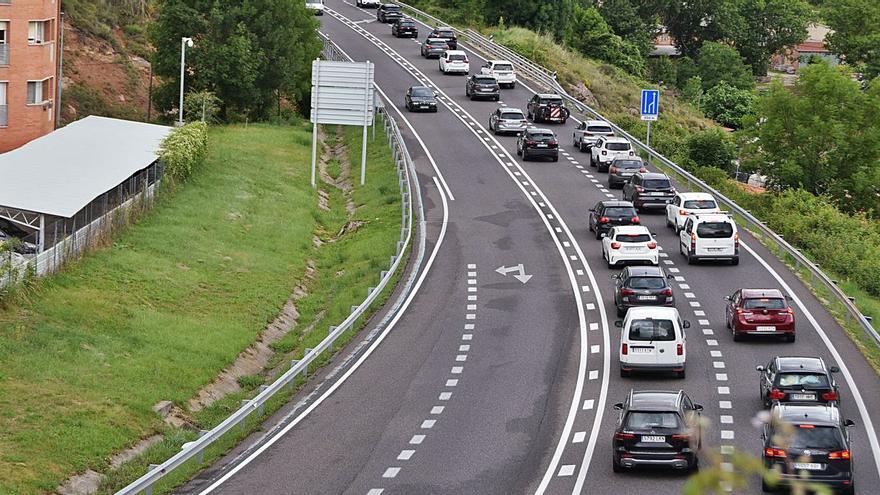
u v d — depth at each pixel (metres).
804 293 80.62
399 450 52.44
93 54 155.38
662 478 48.19
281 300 81.00
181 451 50.28
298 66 149.50
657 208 103.81
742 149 138.12
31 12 110.38
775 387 54.72
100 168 89.50
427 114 148.38
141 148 100.19
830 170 129.50
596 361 66.19
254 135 133.38
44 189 80.69
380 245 94.19
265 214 102.06
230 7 144.50
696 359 66.25
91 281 74.31
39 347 61.69
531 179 116.69
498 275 85.06
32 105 111.31
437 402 59.53
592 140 129.38
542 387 61.84
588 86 188.88
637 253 85.88
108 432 54.03
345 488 47.56
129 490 44.28
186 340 68.50
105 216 83.00
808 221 108.31
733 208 101.12
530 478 48.59
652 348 61.94
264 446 53.44
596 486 47.28
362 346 69.69
